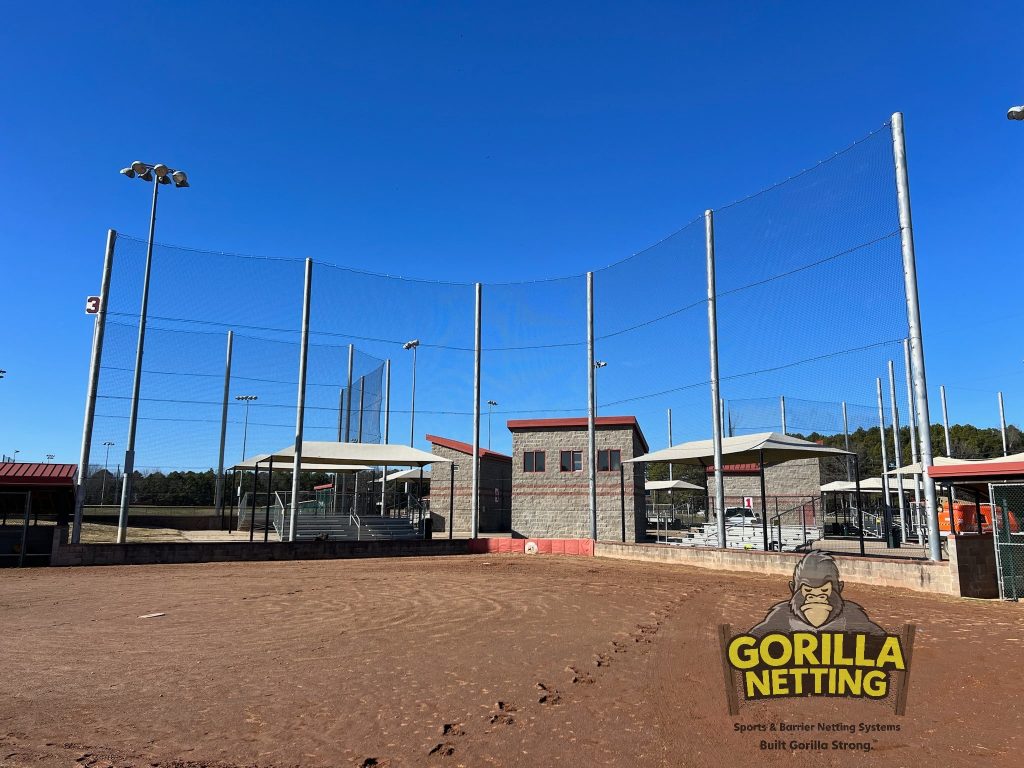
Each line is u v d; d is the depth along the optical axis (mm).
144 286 20625
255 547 20812
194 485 30859
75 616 10758
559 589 13812
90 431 19578
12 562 18562
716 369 18234
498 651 8203
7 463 18969
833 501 37719
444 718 5715
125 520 19922
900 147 13875
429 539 23531
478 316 24547
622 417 30641
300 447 22406
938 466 13070
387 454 24344
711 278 18375
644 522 31281
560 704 6078
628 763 4699
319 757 4887
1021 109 14094
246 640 8914
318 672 7238
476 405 24453
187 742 5176
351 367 28094
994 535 12234
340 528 27672
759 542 25375
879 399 28562
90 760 4809
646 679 6879
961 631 8906
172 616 10758
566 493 31062
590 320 22531
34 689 6590
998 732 5172
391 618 10539
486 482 37188
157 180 20828
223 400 22359
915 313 13422
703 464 24672
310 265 22797
